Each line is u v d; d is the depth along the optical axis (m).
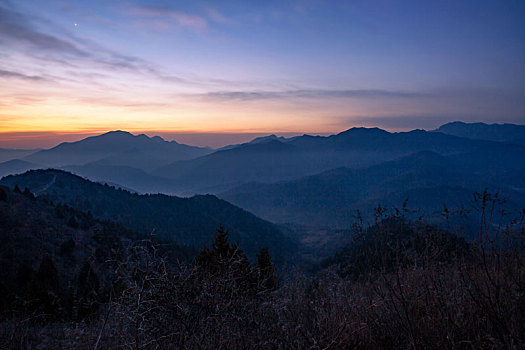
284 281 3.91
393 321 3.16
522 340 2.57
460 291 3.30
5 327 4.70
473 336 2.78
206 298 2.99
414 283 3.28
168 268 2.88
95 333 3.30
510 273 3.13
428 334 2.89
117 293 2.79
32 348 3.96
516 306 2.95
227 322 2.99
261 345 2.95
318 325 2.99
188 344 2.83
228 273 3.21
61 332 4.48
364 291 3.31
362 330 3.04
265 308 3.28
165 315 2.89
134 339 2.75
